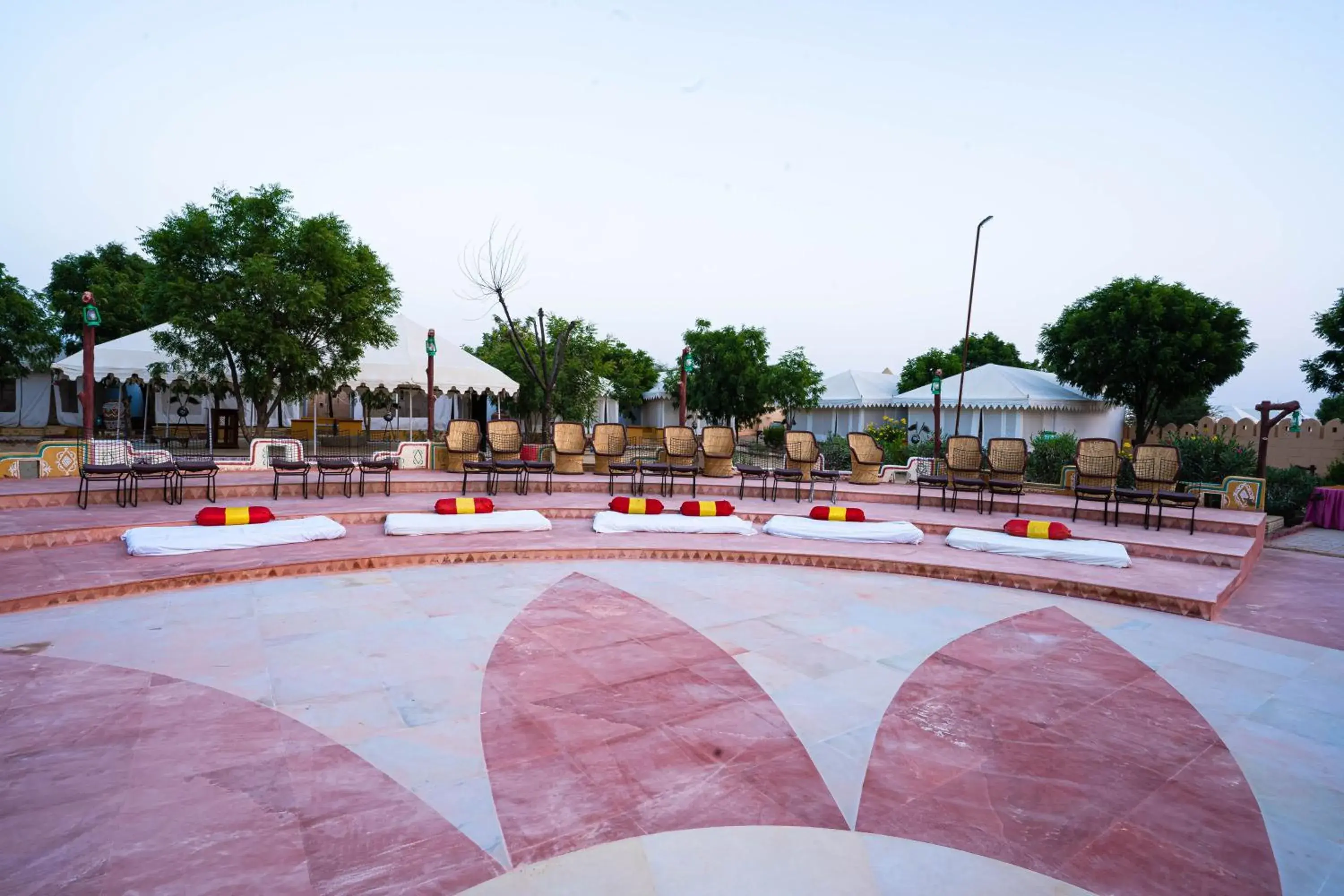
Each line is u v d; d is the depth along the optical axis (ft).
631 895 6.75
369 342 44.50
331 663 12.64
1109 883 7.22
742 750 9.93
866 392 72.28
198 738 9.68
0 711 10.28
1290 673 13.65
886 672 13.19
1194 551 21.97
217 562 18.63
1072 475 33.19
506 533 24.22
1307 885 7.29
